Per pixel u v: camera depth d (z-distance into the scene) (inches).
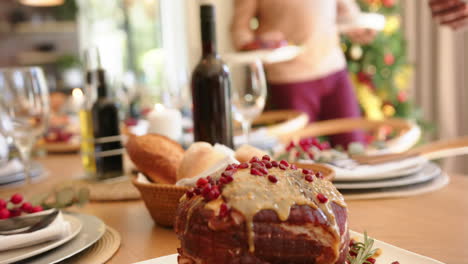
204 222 16.3
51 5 195.2
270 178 17.2
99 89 43.4
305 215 16.2
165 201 27.1
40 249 21.5
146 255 23.6
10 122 40.5
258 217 15.9
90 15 199.0
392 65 126.8
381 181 33.2
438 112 142.9
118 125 44.1
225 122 34.6
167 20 178.7
